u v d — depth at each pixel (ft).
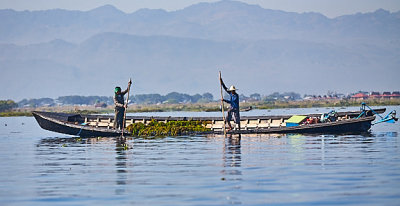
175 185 142.61
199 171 162.71
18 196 133.69
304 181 144.56
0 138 311.27
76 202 126.82
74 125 297.12
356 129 286.87
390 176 149.07
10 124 542.98
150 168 170.81
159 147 232.73
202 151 213.05
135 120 326.03
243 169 164.55
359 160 179.11
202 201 125.39
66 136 325.42
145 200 127.34
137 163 182.50
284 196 128.47
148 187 140.87
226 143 244.01
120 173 162.40
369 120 280.72
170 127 303.48
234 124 309.83
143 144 248.11
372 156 188.24
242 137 275.59
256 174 155.63
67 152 221.05
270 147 222.48
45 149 236.63
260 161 180.65
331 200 124.16
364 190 132.98
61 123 297.94
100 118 322.34
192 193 133.18
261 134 291.17
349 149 210.59
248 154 199.82
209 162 180.86
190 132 301.22
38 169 173.47
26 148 243.40
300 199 125.49
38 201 128.47
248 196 129.08
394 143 230.89
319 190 133.90
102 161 189.16
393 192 130.41
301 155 194.29
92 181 150.41
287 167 166.91
